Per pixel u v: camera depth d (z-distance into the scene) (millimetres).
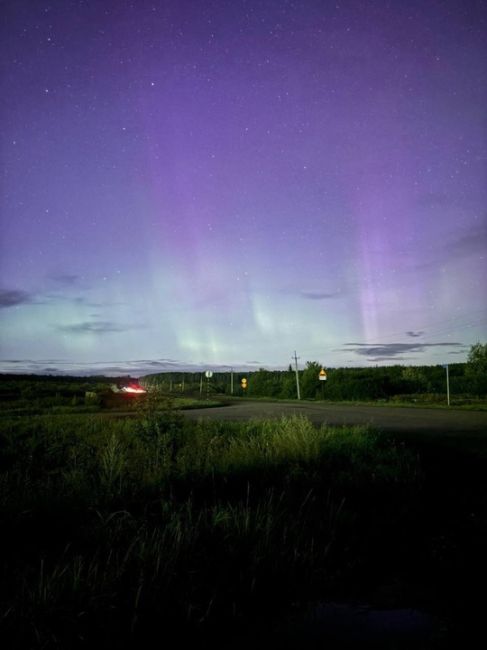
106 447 10805
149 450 10797
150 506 6664
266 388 74000
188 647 3561
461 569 5055
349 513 6711
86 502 6527
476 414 27297
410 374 63500
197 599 4117
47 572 4402
